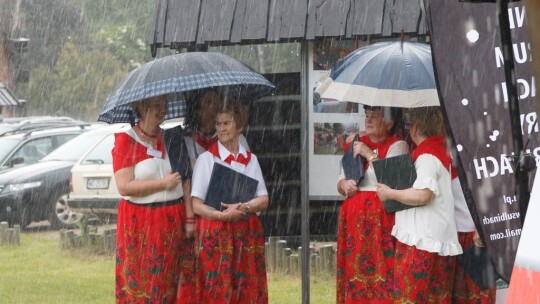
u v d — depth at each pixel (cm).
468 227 1010
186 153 1046
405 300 984
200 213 1028
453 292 1024
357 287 1045
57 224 2398
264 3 1168
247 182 1034
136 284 1008
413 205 979
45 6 5694
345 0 1151
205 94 1067
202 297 1034
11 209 2370
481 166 834
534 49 494
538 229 502
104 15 5594
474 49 830
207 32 1175
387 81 1001
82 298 1546
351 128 1185
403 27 1126
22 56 5641
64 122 3491
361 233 1038
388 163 997
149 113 1016
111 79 5531
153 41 1191
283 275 1661
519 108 845
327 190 1191
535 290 492
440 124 994
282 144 1259
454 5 827
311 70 1189
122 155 1012
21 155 2656
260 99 1257
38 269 1828
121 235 1018
